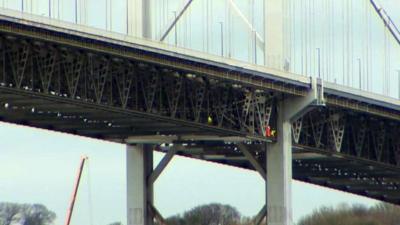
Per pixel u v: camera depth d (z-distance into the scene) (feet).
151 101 611.06
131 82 603.26
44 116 624.18
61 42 570.46
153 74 612.29
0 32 554.87
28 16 558.56
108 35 582.35
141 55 596.29
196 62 614.34
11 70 565.53
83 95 589.32
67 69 581.94
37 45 571.28
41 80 574.15
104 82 592.60
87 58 587.68
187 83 626.23
